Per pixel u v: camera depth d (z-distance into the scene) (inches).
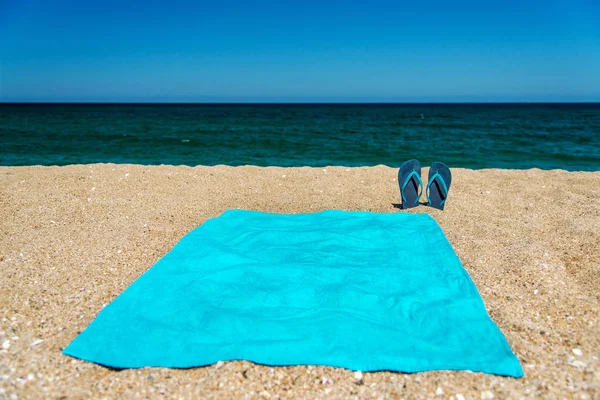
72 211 227.0
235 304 130.4
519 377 103.3
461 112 2401.6
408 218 209.6
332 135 827.4
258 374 103.9
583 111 2566.4
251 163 500.4
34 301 136.8
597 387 100.6
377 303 131.6
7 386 100.1
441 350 111.1
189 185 284.7
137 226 207.2
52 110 2496.3
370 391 99.4
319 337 114.1
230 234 188.2
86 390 99.8
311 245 173.5
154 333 117.2
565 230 198.5
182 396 98.0
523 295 142.0
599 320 126.7
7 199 244.4
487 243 184.1
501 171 336.8
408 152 573.0
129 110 2613.2
